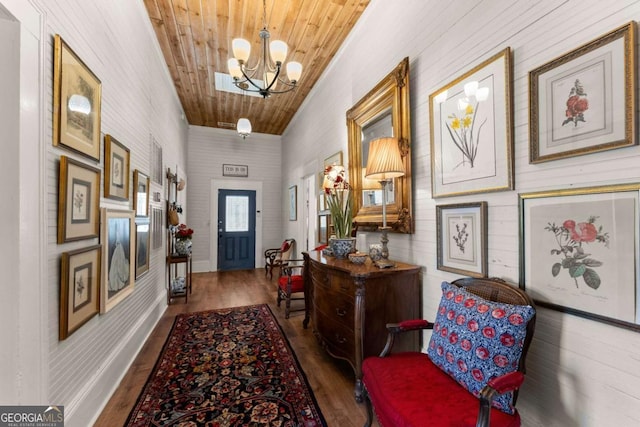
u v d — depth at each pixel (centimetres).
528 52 127
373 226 248
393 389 115
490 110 144
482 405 90
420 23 201
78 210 144
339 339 194
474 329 114
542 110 120
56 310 127
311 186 488
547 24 119
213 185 614
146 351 239
